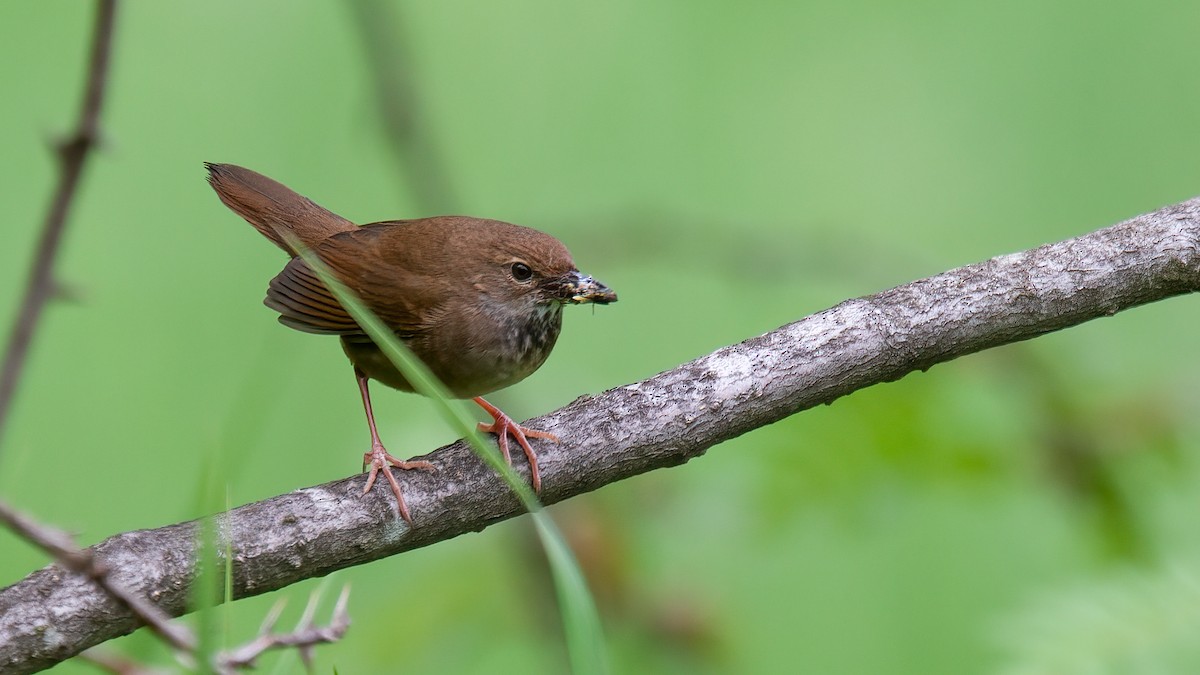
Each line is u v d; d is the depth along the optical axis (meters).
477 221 9.82
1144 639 7.10
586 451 7.13
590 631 4.99
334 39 13.27
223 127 12.99
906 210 13.25
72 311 11.75
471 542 8.84
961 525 10.94
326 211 10.41
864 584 11.03
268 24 13.30
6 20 13.22
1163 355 10.67
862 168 13.68
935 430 8.36
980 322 7.18
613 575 8.66
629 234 10.35
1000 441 8.44
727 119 13.91
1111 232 7.30
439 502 7.03
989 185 13.52
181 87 12.95
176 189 12.61
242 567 6.64
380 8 10.45
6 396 5.39
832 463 8.32
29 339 5.52
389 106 10.48
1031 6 14.26
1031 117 13.83
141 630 6.46
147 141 12.66
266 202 10.30
